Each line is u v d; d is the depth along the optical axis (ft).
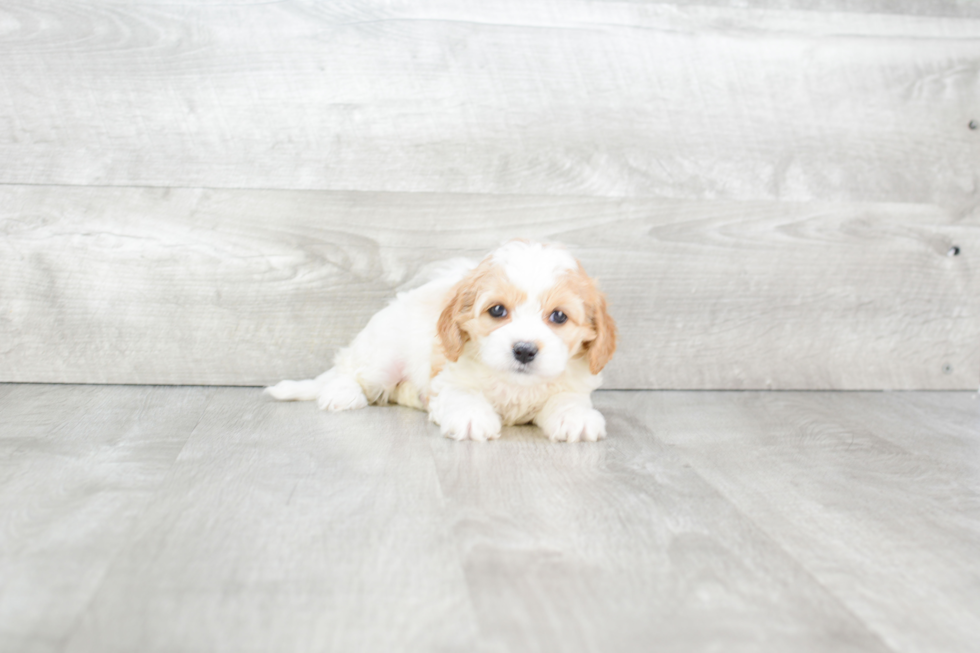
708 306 7.23
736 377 7.36
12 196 6.53
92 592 3.01
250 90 6.64
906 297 7.50
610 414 6.27
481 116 6.85
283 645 2.69
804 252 7.32
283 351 6.90
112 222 6.63
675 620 2.94
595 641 2.77
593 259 7.07
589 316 5.48
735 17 7.06
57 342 6.70
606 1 6.89
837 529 3.91
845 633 2.90
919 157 7.39
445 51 6.77
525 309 5.22
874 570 3.45
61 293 6.65
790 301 7.34
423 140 6.82
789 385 7.43
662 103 7.02
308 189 6.76
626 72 6.97
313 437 5.24
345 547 3.47
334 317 6.91
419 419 5.84
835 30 7.18
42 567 3.20
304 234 6.79
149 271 6.70
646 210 7.07
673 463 4.93
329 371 6.51
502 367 5.09
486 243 6.97
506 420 5.79
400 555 3.41
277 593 3.05
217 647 2.67
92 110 6.54
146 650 2.64
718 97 7.09
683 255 7.16
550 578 3.24
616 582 3.23
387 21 6.69
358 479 4.39
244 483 4.27
